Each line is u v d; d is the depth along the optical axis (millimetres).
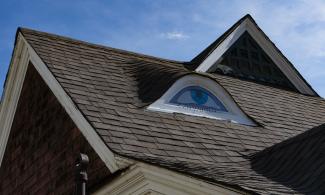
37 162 11688
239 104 12852
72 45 12703
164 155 9328
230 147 10648
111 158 8828
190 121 11086
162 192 8383
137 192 8594
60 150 10844
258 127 12117
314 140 9867
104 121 9797
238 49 14984
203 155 9914
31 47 12016
